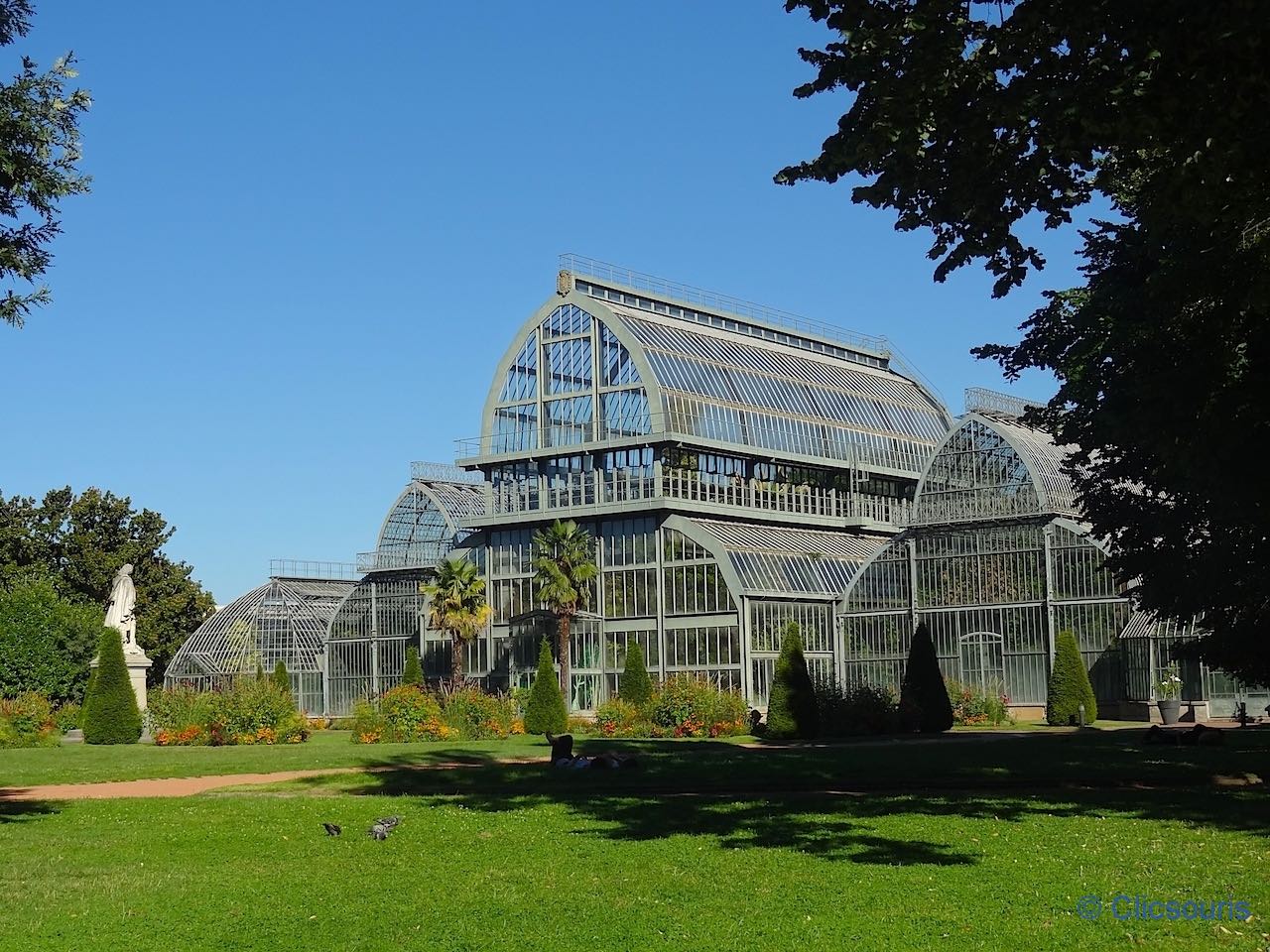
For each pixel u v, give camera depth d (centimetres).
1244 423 3100
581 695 9275
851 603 9238
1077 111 2433
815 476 10344
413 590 10531
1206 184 2358
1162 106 2316
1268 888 2242
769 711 6456
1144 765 4228
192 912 2317
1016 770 4209
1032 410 4512
